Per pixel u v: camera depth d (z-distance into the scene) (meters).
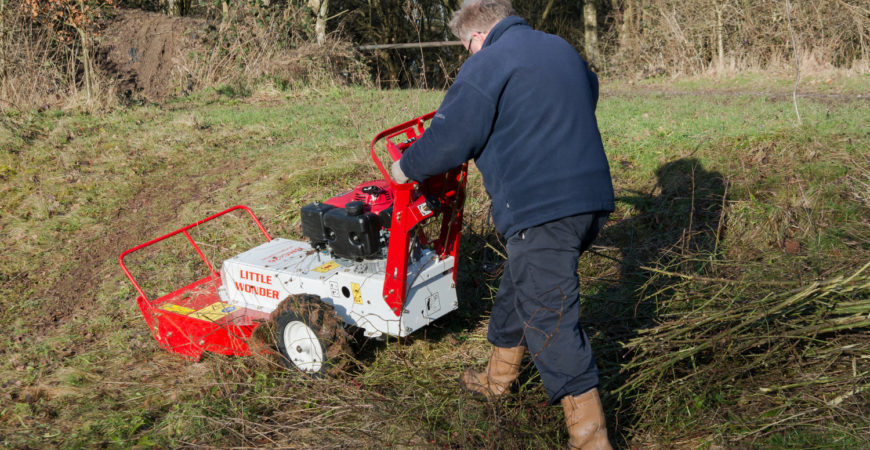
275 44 14.35
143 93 13.44
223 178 7.66
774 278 4.14
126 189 7.54
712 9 14.58
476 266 5.17
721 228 5.33
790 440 2.87
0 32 11.38
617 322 4.14
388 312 3.64
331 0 19.53
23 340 4.89
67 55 12.41
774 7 13.79
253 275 4.25
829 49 13.03
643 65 16.05
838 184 5.64
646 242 5.36
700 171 6.14
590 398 2.78
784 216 5.25
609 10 20.08
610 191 2.91
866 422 2.85
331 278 3.85
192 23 14.88
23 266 6.05
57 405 3.95
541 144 2.80
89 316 5.18
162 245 6.20
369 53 19.02
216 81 13.98
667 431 3.13
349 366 3.75
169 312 4.32
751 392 3.19
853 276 3.37
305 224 3.87
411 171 3.04
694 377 3.27
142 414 3.71
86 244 6.39
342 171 7.14
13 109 10.73
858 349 3.22
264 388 3.76
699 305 3.94
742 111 8.59
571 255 2.84
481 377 3.42
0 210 7.07
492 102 2.81
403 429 3.18
